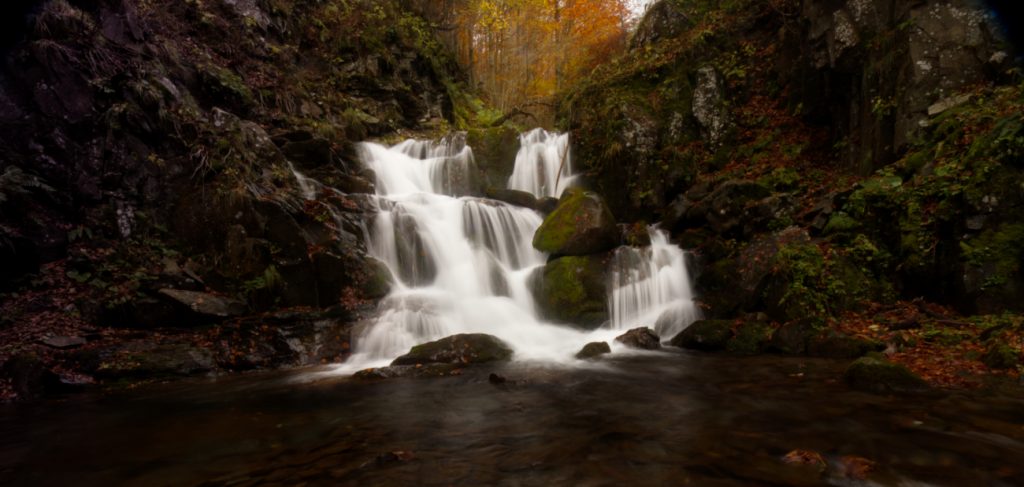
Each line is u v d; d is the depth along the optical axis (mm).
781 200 10031
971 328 6629
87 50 9445
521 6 22812
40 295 7730
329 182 11641
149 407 5605
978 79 8609
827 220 9164
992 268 6918
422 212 11555
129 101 9656
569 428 4578
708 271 9672
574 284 9922
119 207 9023
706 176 12570
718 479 3402
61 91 8984
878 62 9961
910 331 6973
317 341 8156
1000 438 3955
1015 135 7082
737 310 8820
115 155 9234
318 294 9023
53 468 3971
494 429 4605
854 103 10742
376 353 8156
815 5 11664
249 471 3781
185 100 10844
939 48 9000
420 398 5730
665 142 13695
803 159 11875
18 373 6230
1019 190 6945
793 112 12742
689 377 6383
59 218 8547
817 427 4355
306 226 9656
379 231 10570
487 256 11133
